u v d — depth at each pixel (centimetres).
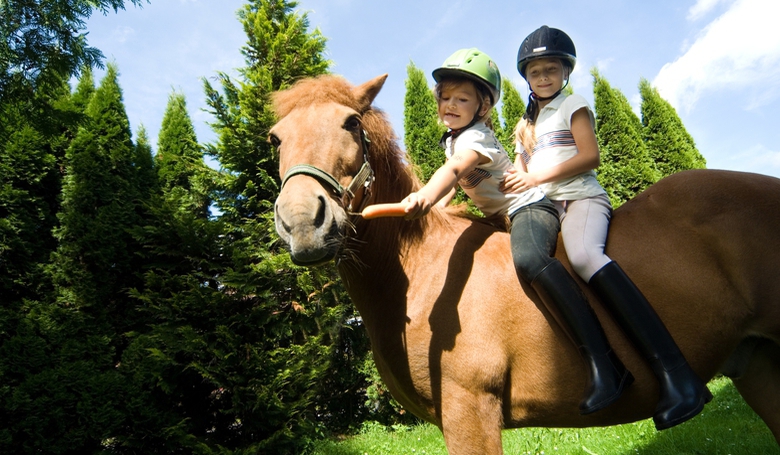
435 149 614
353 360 544
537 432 355
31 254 397
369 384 554
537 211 144
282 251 485
